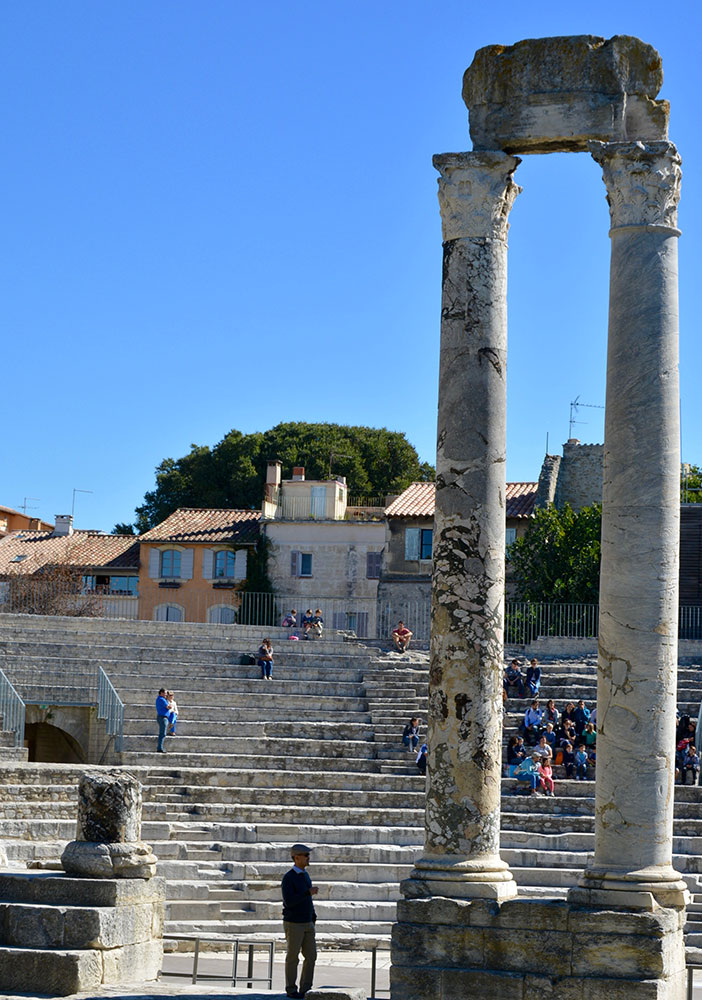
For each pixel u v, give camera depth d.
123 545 85.25
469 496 18.25
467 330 18.59
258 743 40.50
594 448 78.81
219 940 22.47
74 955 18.42
